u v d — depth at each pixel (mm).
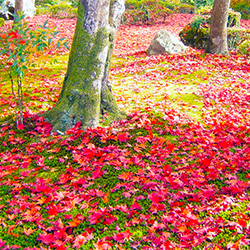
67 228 2768
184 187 3311
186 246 2549
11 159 3904
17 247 2523
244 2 17328
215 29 9820
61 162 3826
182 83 7301
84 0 4148
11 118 4828
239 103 5941
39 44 3789
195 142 4336
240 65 8781
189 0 22828
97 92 4398
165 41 10180
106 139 4215
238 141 4348
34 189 3275
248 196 3188
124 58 10211
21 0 12188
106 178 3518
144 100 5984
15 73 3945
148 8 16734
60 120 4371
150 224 2812
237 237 2652
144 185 3359
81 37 4238
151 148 4137
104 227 2787
